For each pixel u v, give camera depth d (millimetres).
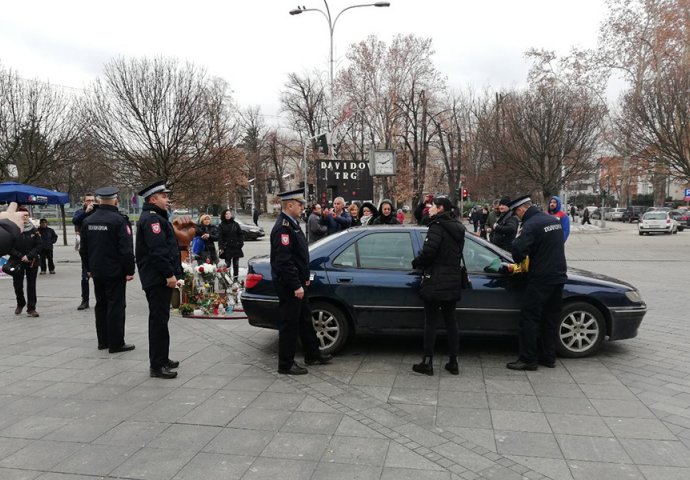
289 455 3502
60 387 4895
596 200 75500
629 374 5172
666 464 3371
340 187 17766
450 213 5125
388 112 37844
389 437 3775
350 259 5875
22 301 8445
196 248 11141
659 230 30250
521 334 5375
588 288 5684
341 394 4656
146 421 4082
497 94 35219
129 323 7801
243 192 67000
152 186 5332
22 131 21531
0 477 3232
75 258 19359
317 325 5828
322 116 45719
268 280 5879
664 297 9445
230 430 3904
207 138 23016
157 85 21656
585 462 3398
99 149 22781
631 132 24047
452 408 4320
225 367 5488
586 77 33625
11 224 2088
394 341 6520
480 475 3236
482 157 43562
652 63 32438
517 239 5234
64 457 3496
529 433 3840
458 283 5066
